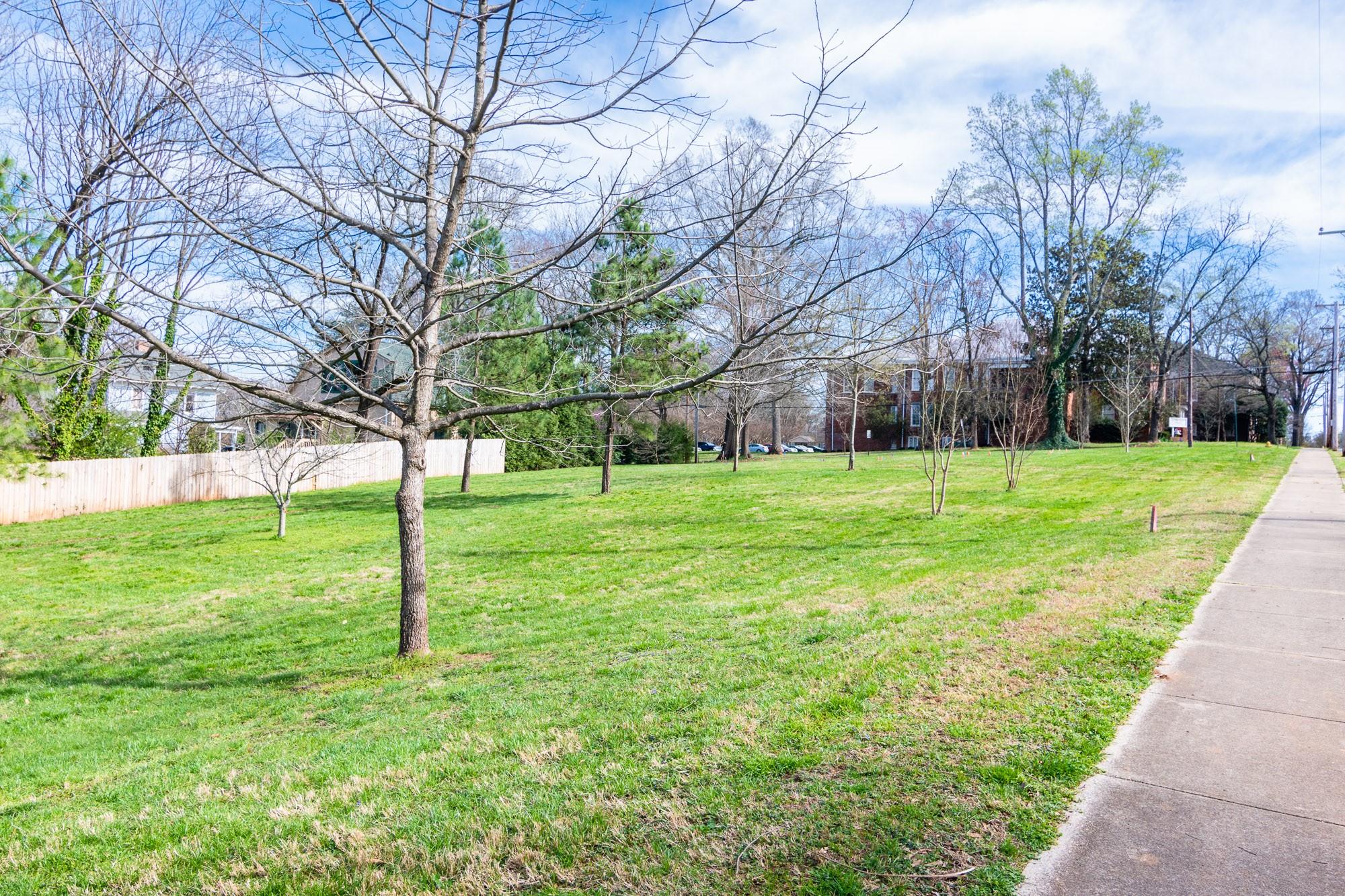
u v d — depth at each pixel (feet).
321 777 17.95
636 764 15.70
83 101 27.71
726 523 65.36
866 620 29.22
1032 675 19.54
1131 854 11.69
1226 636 23.13
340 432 83.51
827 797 13.53
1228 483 77.82
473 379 33.40
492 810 14.15
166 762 22.79
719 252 24.97
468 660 31.48
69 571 58.75
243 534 71.92
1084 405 156.56
